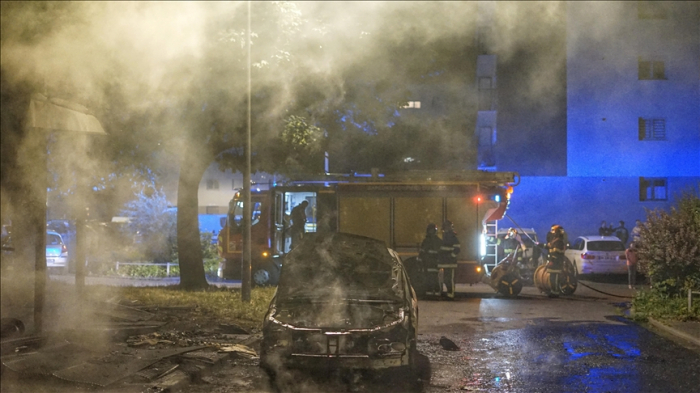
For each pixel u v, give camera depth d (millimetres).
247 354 8672
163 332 9648
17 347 8336
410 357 7766
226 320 10789
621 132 29453
